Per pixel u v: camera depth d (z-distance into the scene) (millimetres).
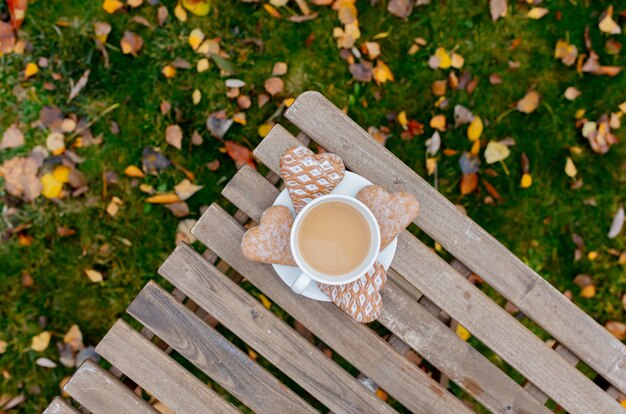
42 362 1452
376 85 1523
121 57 1500
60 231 1473
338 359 1427
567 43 1534
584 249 1521
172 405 897
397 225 817
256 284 900
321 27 1516
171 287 1493
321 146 917
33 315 1473
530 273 906
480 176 1520
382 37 1525
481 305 908
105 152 1487
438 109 1527
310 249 790
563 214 1526
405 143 1517
